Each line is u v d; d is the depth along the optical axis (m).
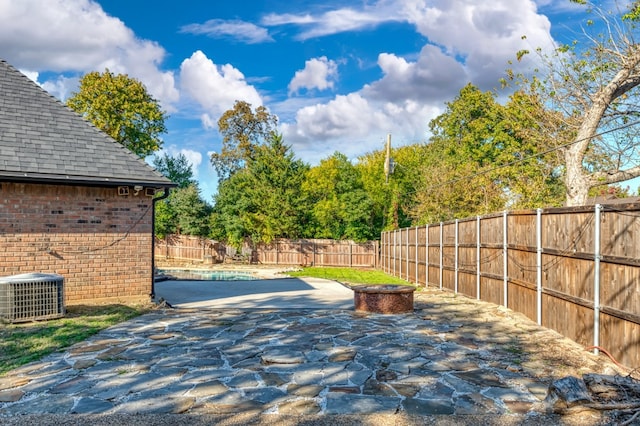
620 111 13.18
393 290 9.52
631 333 5.36
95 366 5.66
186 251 32.12
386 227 32.66
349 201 31.00
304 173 32.44
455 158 36.69
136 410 4.25
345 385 4.95
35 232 9.59
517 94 21.69
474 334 7.47
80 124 11.15
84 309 9.53
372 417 4.10
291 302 11.46
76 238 10.02
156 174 10.91
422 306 10.55
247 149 48.06
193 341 6.98
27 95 11.04
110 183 10.06
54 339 7.00
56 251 9.80
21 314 8.20
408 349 6.50
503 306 9.67
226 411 4.23
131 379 5.16
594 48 12.96
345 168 34.44
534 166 20.45
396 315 9.33
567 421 4.00
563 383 4.35
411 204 32.47
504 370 5.49
